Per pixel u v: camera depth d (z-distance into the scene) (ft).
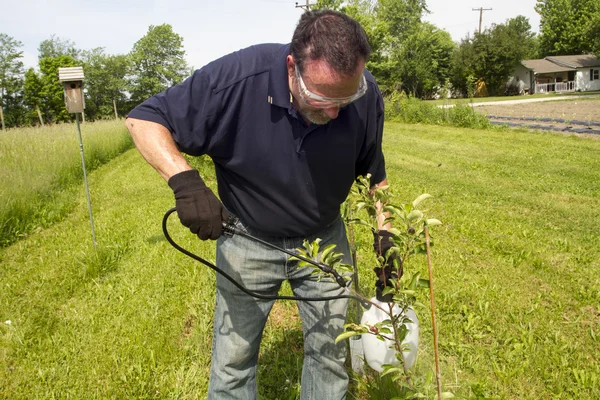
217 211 5.79
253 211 6.56
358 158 7.00
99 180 39.99
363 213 21.40
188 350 11.41
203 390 9.98
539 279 14.98
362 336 8.18
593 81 174.91
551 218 21.85
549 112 79.05
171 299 14.06
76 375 10.75
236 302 7.11
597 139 44.68
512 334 11.77
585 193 26.07
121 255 18.70
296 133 5.95
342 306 7.13
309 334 7.27
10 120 199.62
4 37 195.42
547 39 206.80
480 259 16.69
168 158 5.85
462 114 65.46
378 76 172.55
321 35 4.86
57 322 13.44
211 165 37.24
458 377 10.06
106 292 15.24
